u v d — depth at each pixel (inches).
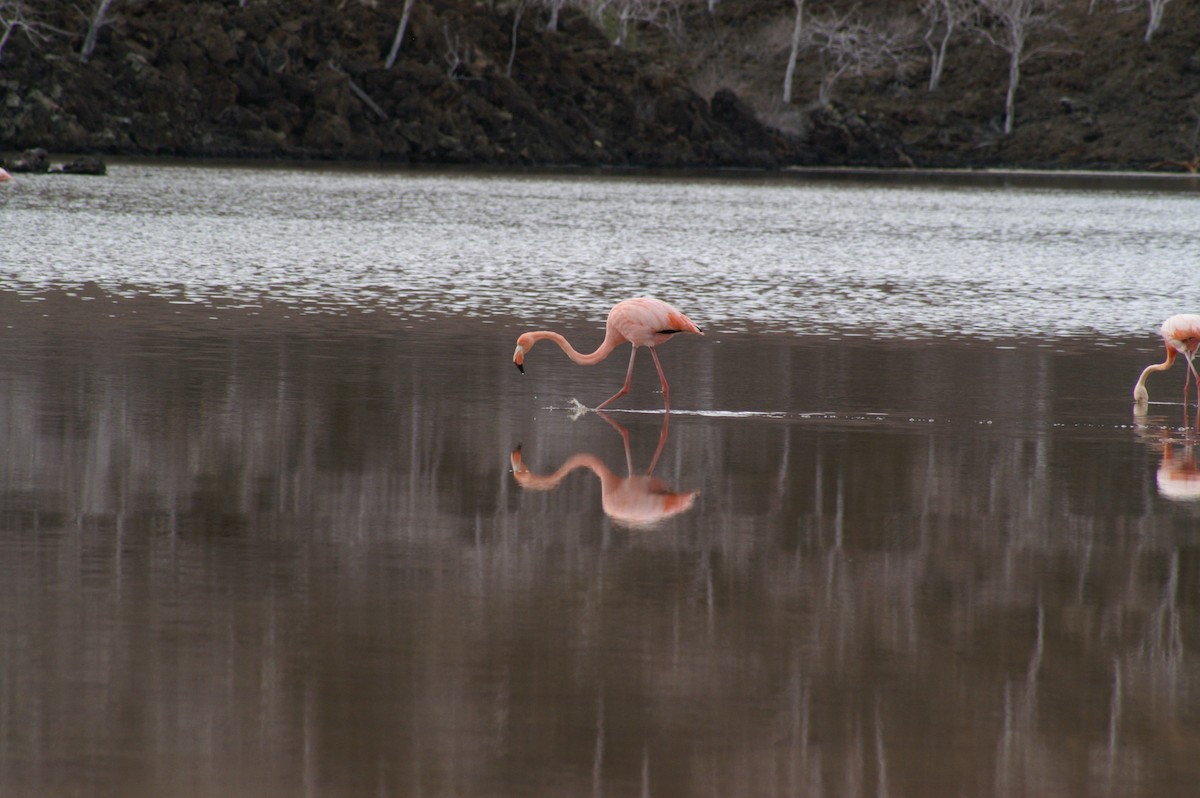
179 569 895.7
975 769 641.6
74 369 1632.6
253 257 3088.1
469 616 820.6
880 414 1530.5
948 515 1096.8
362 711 682.2
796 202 6535.4
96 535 966.4
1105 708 713.0
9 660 730.2
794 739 665.6
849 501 1133.7
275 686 708.0
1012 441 1400.1
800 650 781.9
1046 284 3009.4
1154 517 1104.2
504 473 1202.0
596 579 901.2
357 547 959.0
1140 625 839.7
